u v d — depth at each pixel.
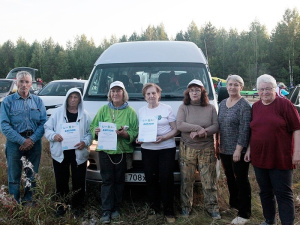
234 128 4.07
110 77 5.68
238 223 4.11
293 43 47.62
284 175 3.65
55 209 4.25
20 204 4.00
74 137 4.18
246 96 29.39
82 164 4.30
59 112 4.30
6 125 4.21
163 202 4.21
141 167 4.49
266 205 3.91
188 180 4.26
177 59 5.86
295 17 49.91
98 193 5.05
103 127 4.13
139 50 6.08
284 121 3.61
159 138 4.09
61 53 67.44
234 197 4.50
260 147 3.71
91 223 4.16
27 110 4.35
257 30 51.09
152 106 4.24
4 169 5.75
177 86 5.45
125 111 4.29
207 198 4.27
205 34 65.38
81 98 4.29
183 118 4.16
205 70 5.68
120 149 4.20
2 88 12.66
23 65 74.31
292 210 3.67
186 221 4.17
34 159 4.52
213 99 5.12
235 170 4.10
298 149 3.58
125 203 4.76
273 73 49.22
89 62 64.94
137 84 5.57
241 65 49.88
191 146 4.17
